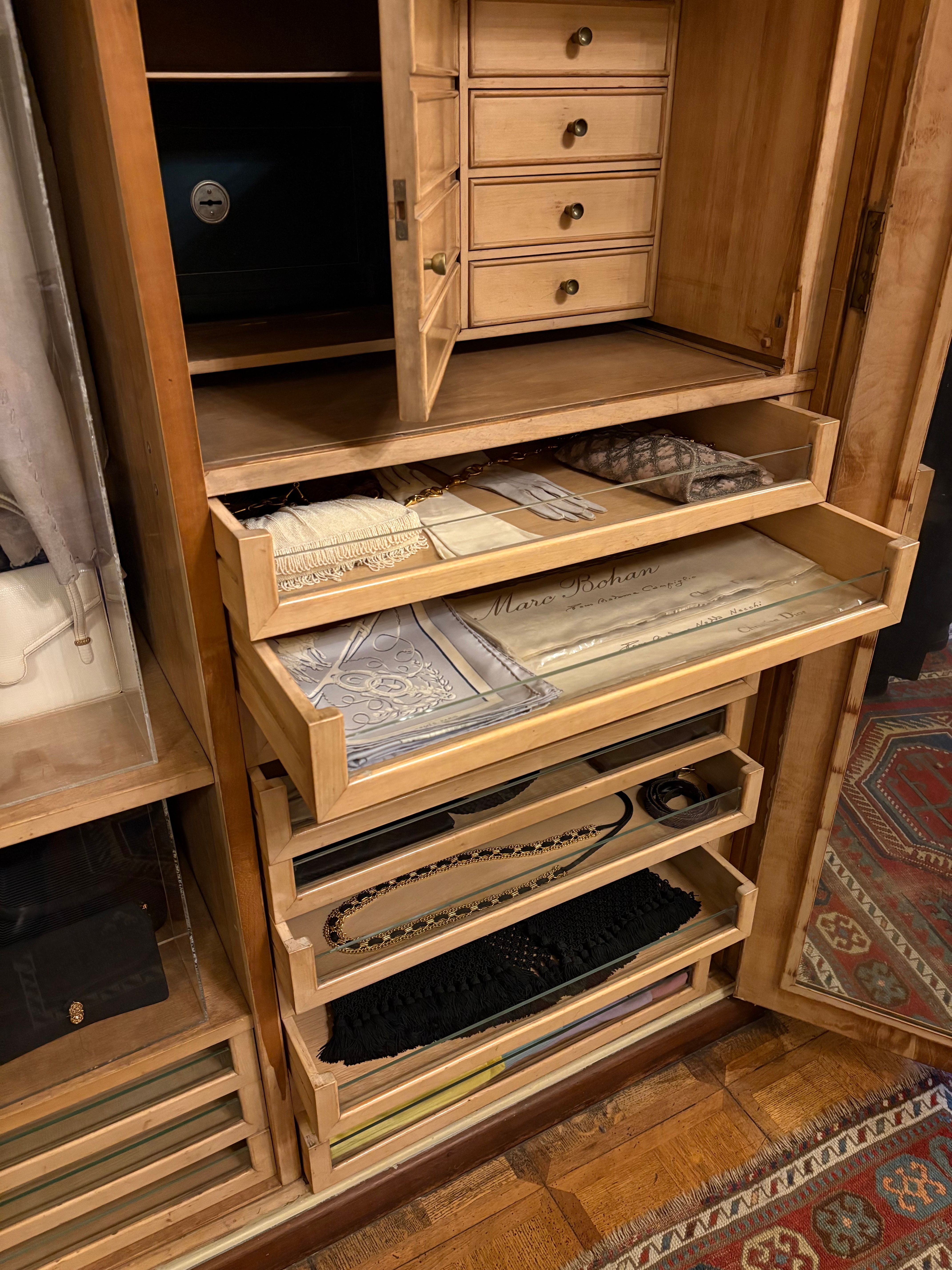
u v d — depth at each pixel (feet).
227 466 2.77
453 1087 4.42
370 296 3.85
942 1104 4.93
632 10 3.50
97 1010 3.68
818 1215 4.42
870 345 3.56
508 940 4.50
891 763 4.55
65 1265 3.79
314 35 3.39
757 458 3.59
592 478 3.84
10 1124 3.43
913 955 4.90
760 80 3.41
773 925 4.99
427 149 2.47
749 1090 4.99
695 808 4.35
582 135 3.61
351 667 3.12
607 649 3.31
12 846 3.22
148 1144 3.97
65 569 3.10
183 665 3.38
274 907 3.42
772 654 3.31
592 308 4.02
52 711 3.59
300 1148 4.30
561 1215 4.43
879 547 3.53
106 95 2.24
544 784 3.90
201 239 3.47
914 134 3.18
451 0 3.03
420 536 3.06
